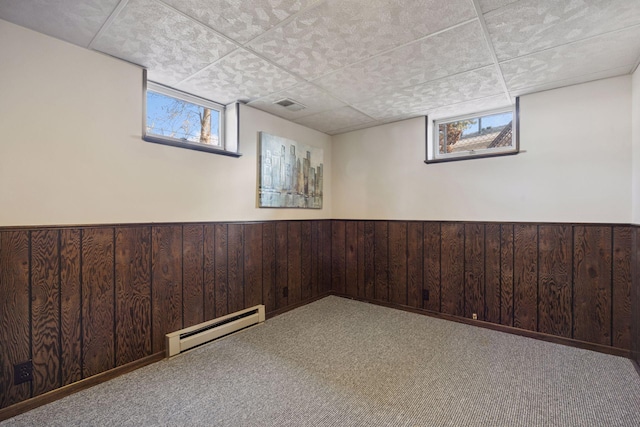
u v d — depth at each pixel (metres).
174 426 1.62
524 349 2.52
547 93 2.70
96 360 2.04
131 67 2.22
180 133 2.71
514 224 2.86
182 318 2.54
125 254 2.19
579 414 1.70
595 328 2.49
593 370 2.17
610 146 2.45
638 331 2.17
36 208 1.81
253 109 3.16
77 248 1.97
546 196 2.71
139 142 2.28
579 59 2.16
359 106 3.13
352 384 2.01
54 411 1.75
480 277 3.04
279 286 3.44
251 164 3.14
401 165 3.60
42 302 1.82
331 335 2.81
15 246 1.73
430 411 1.73
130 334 2.21
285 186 3.50
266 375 2.12
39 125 1.82
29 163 1.79
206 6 1.59
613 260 2.43
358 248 3.94
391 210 3.67
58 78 1.89
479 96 2.85
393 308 3.62
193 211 2.64
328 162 4.18
